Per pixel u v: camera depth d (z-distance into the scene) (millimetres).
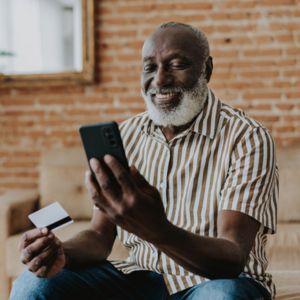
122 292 1481
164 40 1518
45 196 3148
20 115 3521
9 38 3496
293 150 3066
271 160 1407
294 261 2521
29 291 1372
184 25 1546
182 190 1492
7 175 3557
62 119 3494
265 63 3334
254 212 1334
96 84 3463
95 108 3471
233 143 1438
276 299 1599
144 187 1028
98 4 3420
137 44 3410
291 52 3318
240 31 3334
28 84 3477
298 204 2920
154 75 1539
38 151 3521
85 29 3398
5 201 2863
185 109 1512
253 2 3314
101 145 1069
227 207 1346
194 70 1518
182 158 1515
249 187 1359
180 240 1106
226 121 1498
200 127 1499
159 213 1027
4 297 2742
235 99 3369
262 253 1459
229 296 1202
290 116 3346
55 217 1368
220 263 1181
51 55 3465
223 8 3332
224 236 1297
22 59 3490
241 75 3354
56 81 3455
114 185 1008
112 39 3428
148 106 1570
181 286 1410
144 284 1478
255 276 1386
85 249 1481
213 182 1457
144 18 3393
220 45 3352
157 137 1585
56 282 1392
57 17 3447
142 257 1527
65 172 3160
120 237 1614
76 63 3445
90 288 1443
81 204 3117
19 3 3480
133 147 1629
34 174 3531
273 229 1437
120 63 3436
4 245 2750
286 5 3299
